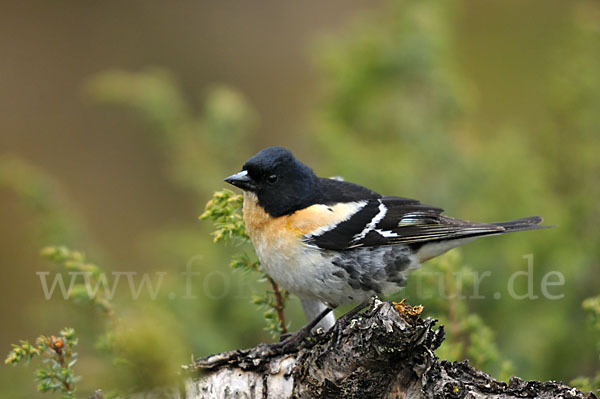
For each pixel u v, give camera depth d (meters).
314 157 13.76
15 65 20.69
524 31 19.23
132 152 19.50
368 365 5.91
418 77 13.68
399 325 5.66
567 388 5.49
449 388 5.61
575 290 11.04
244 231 8.09
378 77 13.97
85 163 19.28
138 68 21.11
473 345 7.85
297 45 22.11
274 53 21.97
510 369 7.60
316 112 14.12
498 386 5.60
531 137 14.37
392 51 13.72
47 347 6.31
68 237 11.18
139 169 19.27
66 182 18.78
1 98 20.08
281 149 8.08
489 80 18.50
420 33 13.57
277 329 7.82
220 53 21.84
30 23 21.47
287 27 22.44
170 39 21.89
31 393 9.02
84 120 19.95
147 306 7.49
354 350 5.92
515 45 19.11
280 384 6.26
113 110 19.95
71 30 21.61
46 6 21.83
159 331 4.68
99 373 5.93
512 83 18.38
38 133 19.62
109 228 18.08
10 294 16.20
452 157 12.70
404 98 13.63
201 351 9.95
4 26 21.28
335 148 12.59
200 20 22.30
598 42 12.88
